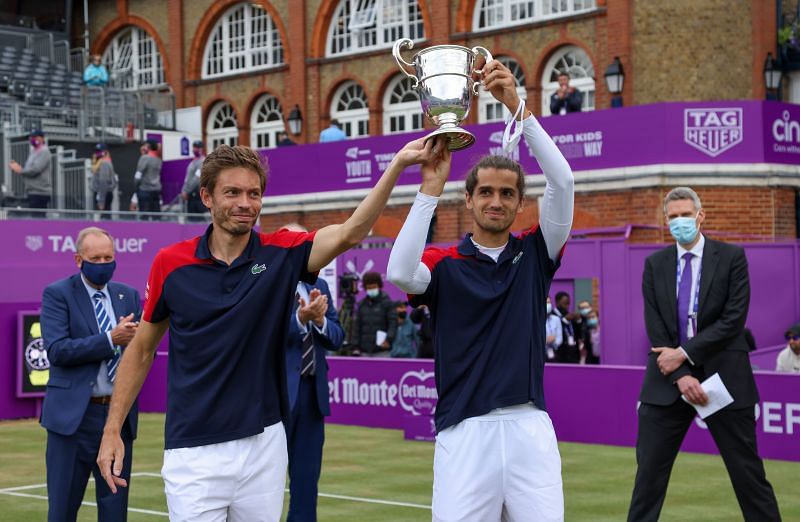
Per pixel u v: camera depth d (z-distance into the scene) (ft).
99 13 128.98
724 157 67.56
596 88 89.66
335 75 108.88
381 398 50.44
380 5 105.81
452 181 76.84
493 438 16.55
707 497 33.19
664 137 67.41
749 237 66.85
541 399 16.89
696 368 23.79
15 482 37.45
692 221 24.11
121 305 24.61
